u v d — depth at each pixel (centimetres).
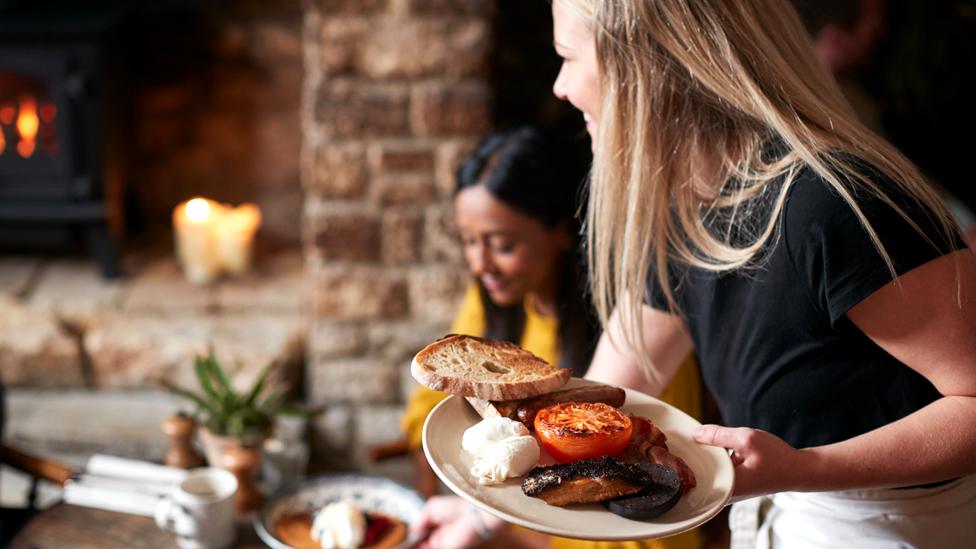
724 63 99
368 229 263
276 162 320
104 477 179
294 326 283
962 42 296
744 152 102
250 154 319
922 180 99
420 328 272
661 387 123
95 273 302
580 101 108
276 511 173
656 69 100
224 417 178
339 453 271
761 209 101
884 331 96
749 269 103
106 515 170
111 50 284
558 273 175
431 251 266
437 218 262
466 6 246
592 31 103
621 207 106
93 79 272
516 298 179
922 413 97
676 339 119
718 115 102
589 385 102
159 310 284
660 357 120
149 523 168
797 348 103
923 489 107
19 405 267
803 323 101
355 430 270
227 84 312
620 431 91
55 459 259
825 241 95
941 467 95
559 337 175
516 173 170
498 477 88
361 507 177
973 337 94
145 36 306
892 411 103
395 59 250
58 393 274
